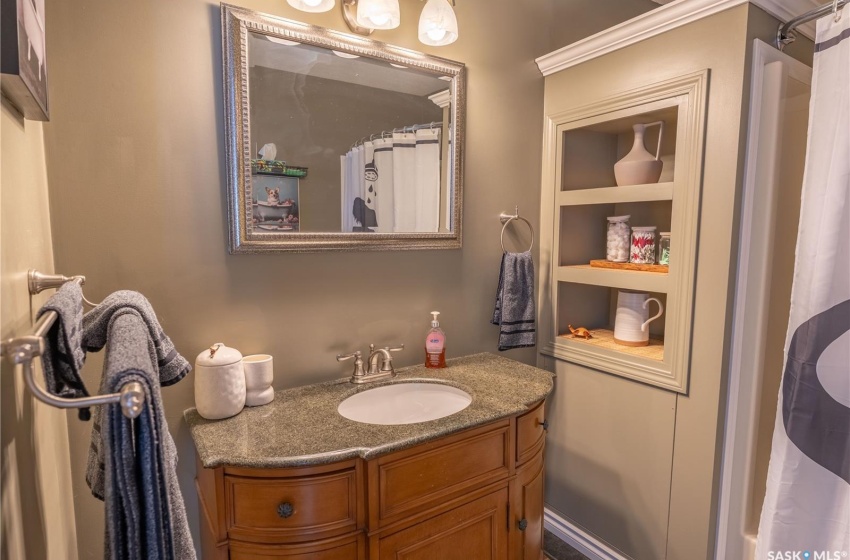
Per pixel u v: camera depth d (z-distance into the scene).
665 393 1.65
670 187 1.60
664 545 1.69
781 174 1.65
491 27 1.83
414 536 1.21
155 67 1.23
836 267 1.21
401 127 1.63
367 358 1.64
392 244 1.64
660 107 1.61
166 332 1.30
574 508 2.00
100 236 1.19
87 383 1.20
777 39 1.49
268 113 1.39
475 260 1.88
